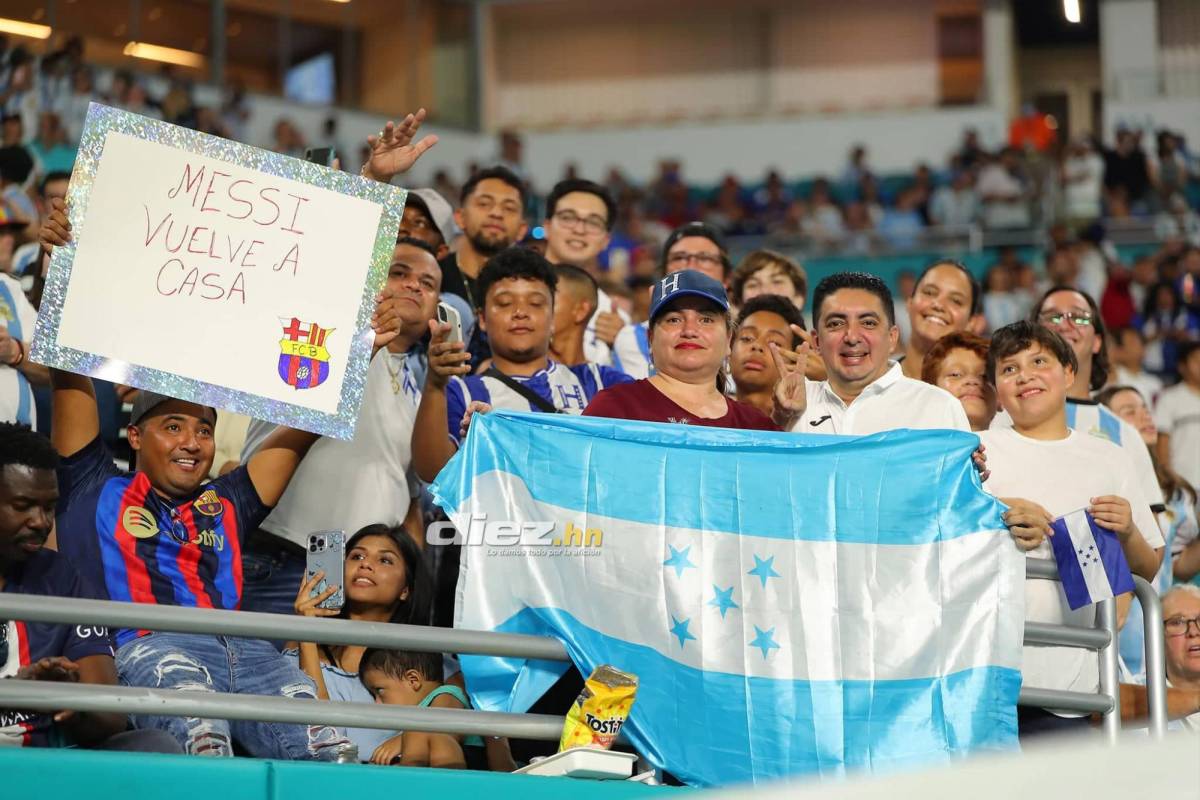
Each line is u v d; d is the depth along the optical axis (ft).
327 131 65.10
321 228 15.31
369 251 15.37
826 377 19.71
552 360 19.79
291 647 16.93
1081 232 55.31
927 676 15.01
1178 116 75.87
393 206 15.44
